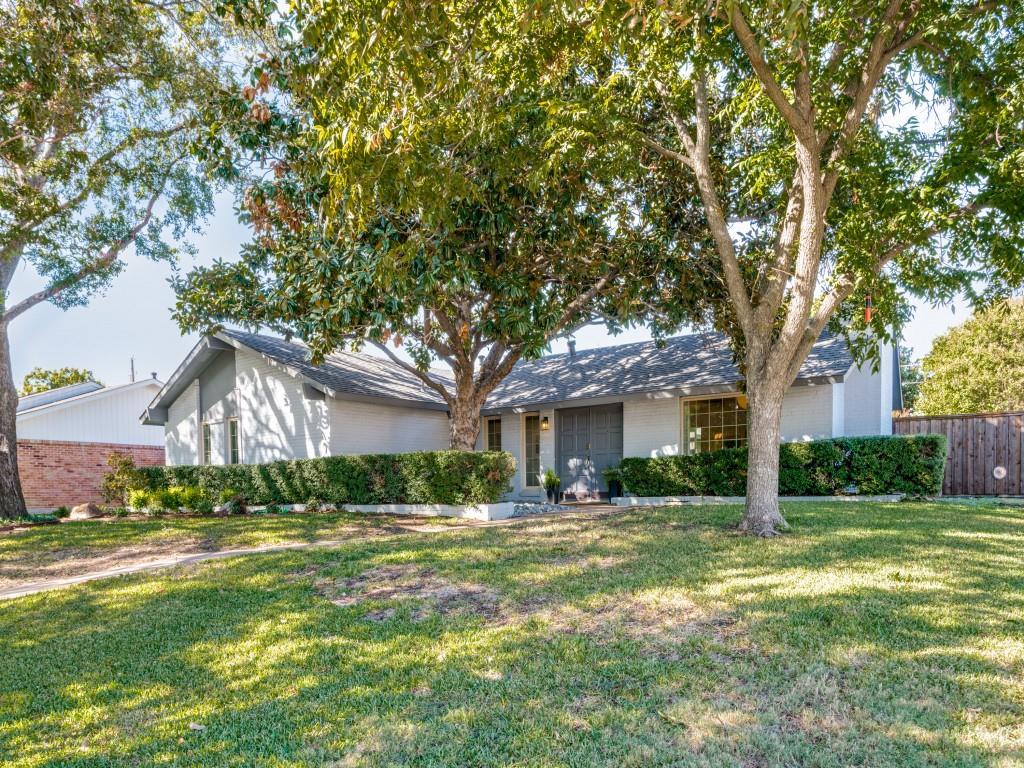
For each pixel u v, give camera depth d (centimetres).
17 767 315
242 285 1078
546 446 1623
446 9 496
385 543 809
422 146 524
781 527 747
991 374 2075
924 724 307
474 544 768
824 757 284
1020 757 276
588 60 735
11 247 1091
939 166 668
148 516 1362
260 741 328
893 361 1551
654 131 957
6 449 1289
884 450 1084
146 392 2462
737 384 1205
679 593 516
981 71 616
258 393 1595
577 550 704
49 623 569
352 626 500
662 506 1134
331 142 514
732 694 348
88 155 1170
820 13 616
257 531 1014
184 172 1300
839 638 410
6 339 1305
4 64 846
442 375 2138
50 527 1152
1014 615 439
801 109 616
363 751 310
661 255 1034
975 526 770
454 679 390
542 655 417
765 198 963
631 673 381
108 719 368
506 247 968
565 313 1099
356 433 1518
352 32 462
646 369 1539
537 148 754
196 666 443
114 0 928
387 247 782
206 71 1166
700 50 633
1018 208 630
